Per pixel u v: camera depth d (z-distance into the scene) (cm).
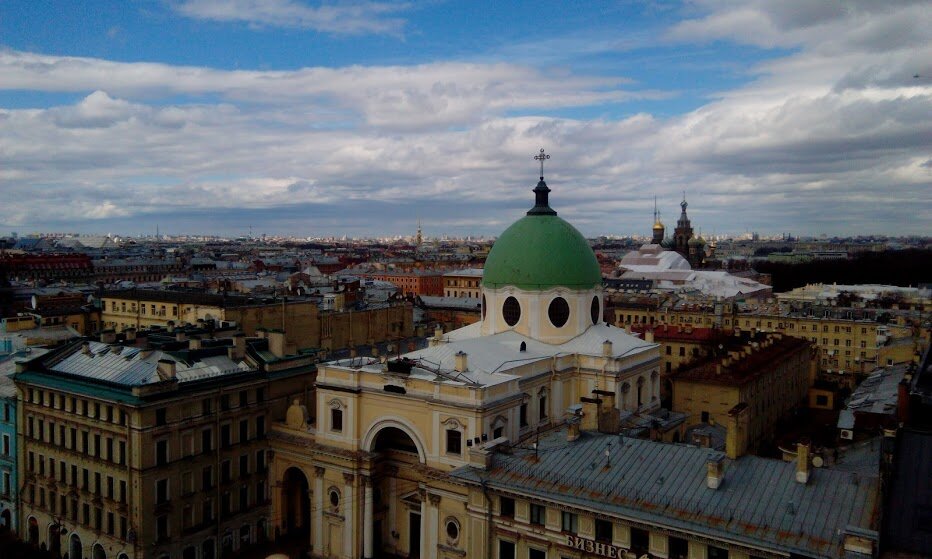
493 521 6100
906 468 5075
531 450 6444
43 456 8431
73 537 8075
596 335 9594
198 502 7912
